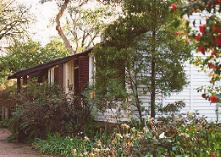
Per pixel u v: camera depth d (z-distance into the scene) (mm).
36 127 18984
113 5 37000
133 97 16359
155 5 15484
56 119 18500
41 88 20781
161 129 8594
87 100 18234
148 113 16547
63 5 36875
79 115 18531
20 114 19391
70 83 22906
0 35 39125
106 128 16312
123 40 16094
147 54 16000
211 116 17766
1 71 37188
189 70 17891
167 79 15992
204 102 17938
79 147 15453
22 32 39562
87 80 20734
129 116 16781
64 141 16750
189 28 4852
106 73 15922
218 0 4496
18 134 19781
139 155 8328
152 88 16172
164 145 8234
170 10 4781
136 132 9562
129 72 16109
